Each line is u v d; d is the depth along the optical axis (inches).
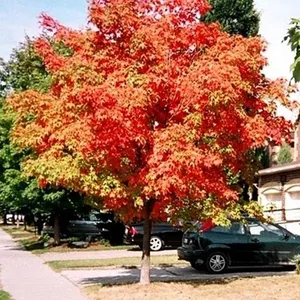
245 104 473.1
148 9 489.4
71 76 451.2
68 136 433.7
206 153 441.4
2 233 1876.2
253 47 462.6
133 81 432.1
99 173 451.2
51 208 1054.4
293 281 534.6
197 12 494.3
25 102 477.7
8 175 1027.9
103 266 726.5
